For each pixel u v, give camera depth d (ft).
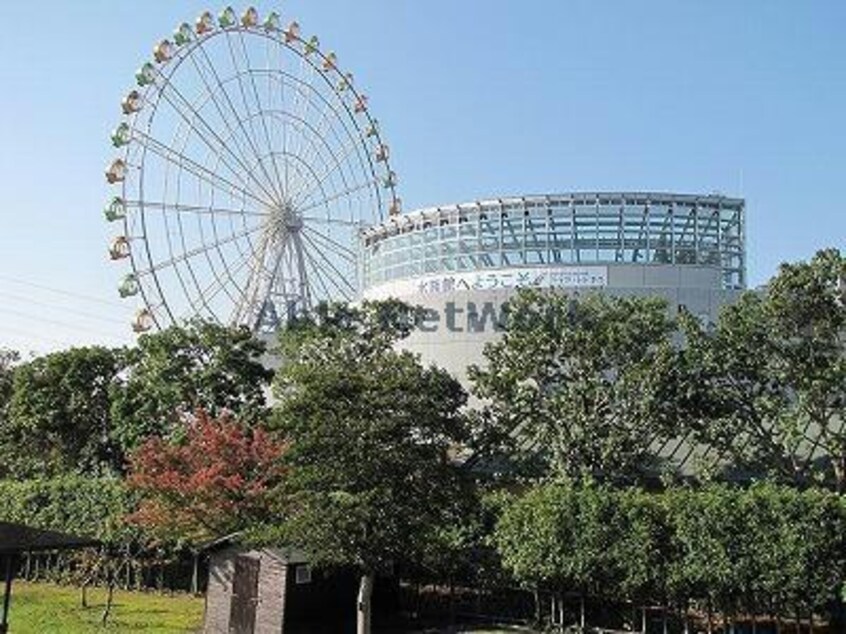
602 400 142.82
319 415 91.86
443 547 101.86
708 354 140.15
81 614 128.26
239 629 114.42
